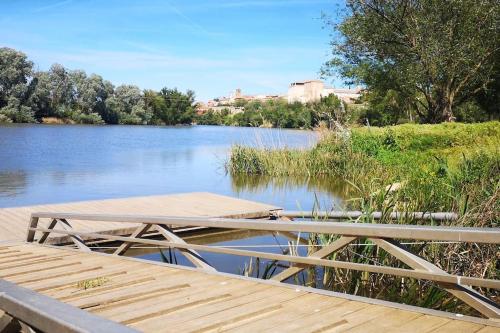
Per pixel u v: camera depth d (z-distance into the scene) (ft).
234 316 10.43
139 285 13.21
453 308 13.57
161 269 15.23
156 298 11.87
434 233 9.59
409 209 18.74
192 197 35.70
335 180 51.67
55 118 204.23
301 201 39.47
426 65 68.23
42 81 197.06
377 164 49.24
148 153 88.74
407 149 52.13
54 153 84.69
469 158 31.04
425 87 74.08
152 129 199.11
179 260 21.88
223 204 32.81
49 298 5.40
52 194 43.06
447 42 65.72
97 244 24.52
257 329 9.71
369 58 75.66
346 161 53.26
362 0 71.72
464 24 66.18
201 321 10.21
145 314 10.55
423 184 23.89
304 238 25.05
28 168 62.85
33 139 116.47
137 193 44.16
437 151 49.37
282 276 12.92
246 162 58.80
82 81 211.61
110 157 79.66
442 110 72.38
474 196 19.62
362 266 11.03
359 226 10.86
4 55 189.47
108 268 15.74
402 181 26.07
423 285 14.29
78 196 42.24
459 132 51.70
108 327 4.33
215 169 63.36
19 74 191.21
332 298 11.56
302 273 17.61
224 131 190.39
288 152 58.39
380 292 14.44
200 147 105.29
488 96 81.66
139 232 17.28
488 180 22.22
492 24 65.41
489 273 14.89
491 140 47.88
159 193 44.16
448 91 71.72
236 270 19.58
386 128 54.19
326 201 39.19
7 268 16.16
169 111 244.42
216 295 11.96
